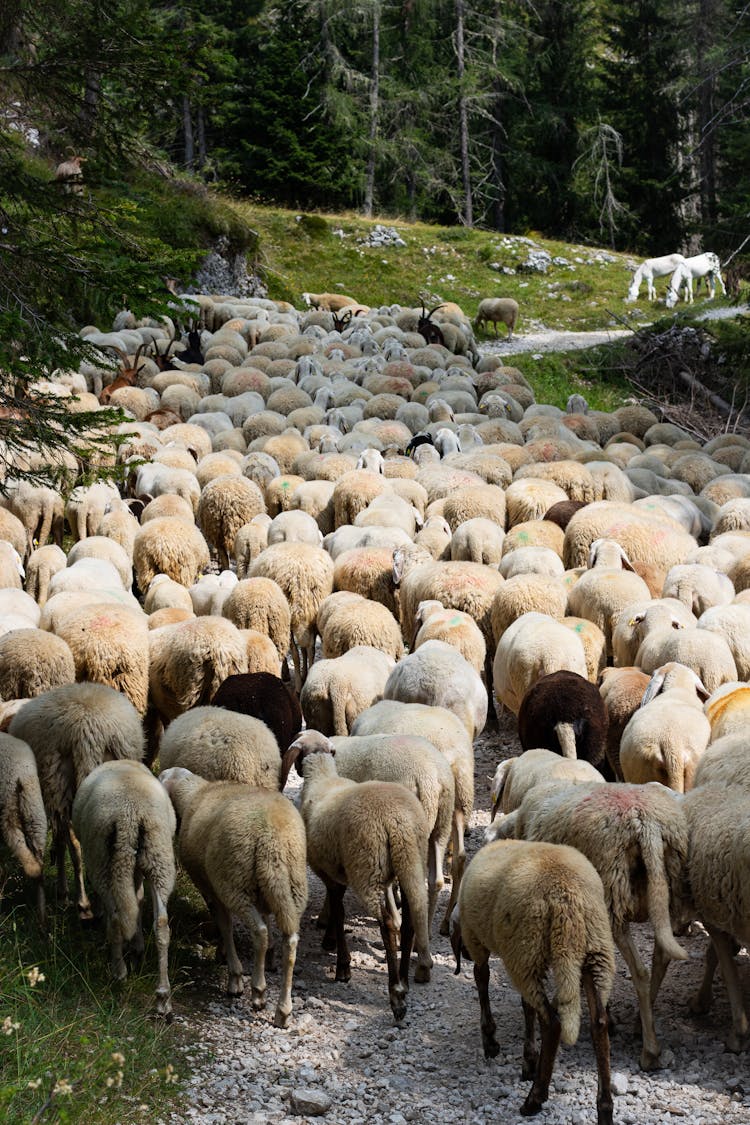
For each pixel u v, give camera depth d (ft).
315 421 76.43
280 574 42.52
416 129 191.52
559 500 55.88
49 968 23.39
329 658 38.06
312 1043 22.84
